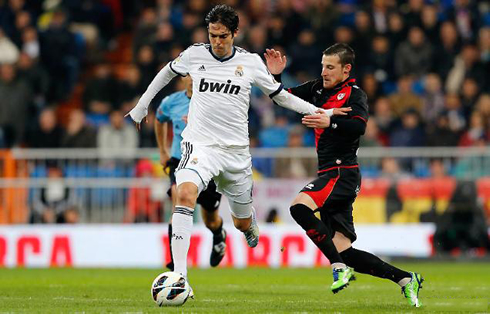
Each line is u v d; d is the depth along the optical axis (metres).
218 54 27.97
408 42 69.56
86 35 78.25
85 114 68.44
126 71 79.75
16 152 57.50
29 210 57.34
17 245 56.97
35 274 46.78
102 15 79.00
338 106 28.11
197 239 55.91
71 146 62.34
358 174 28.08
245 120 28.61
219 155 28.05
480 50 71.19
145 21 71.44
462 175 57.41
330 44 68.94
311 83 29.34
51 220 57.28
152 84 29.06
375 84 67.75
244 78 28.05
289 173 57.31
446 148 57.72
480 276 44.62
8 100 67.31
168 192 35.84
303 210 27.06
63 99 73.75
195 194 27.14
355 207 57.44
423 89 69.12
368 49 69.19
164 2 73.31
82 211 57.41
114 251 56.94
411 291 26.77
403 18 71.00
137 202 57.31
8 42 74.00
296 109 28.27
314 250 56.28
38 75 69.31
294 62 68.25
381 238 57.28
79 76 77.69
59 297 30.38
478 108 66.50
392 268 27.06
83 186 57.41
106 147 62.56
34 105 69.31
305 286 37.34
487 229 57.22
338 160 27.70
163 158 36.06
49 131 63.94
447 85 70.25
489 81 69.19
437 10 74.19
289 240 56.34
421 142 62.22
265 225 56.56
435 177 57.31
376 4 71.44
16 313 24.31
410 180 57.38
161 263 56.75
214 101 27.98
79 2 78.44
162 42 69.12
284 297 30.94
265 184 57.16
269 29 69.62
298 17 70.19
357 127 27.23
